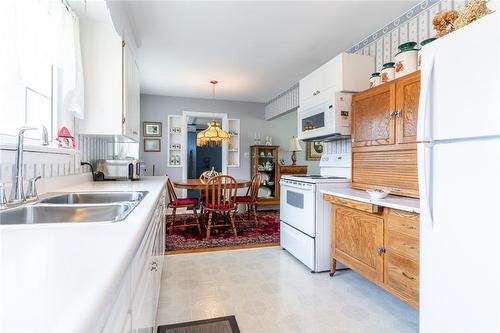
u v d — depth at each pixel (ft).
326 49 10.69
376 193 6.32
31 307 1.26
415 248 5.16
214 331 5.38
